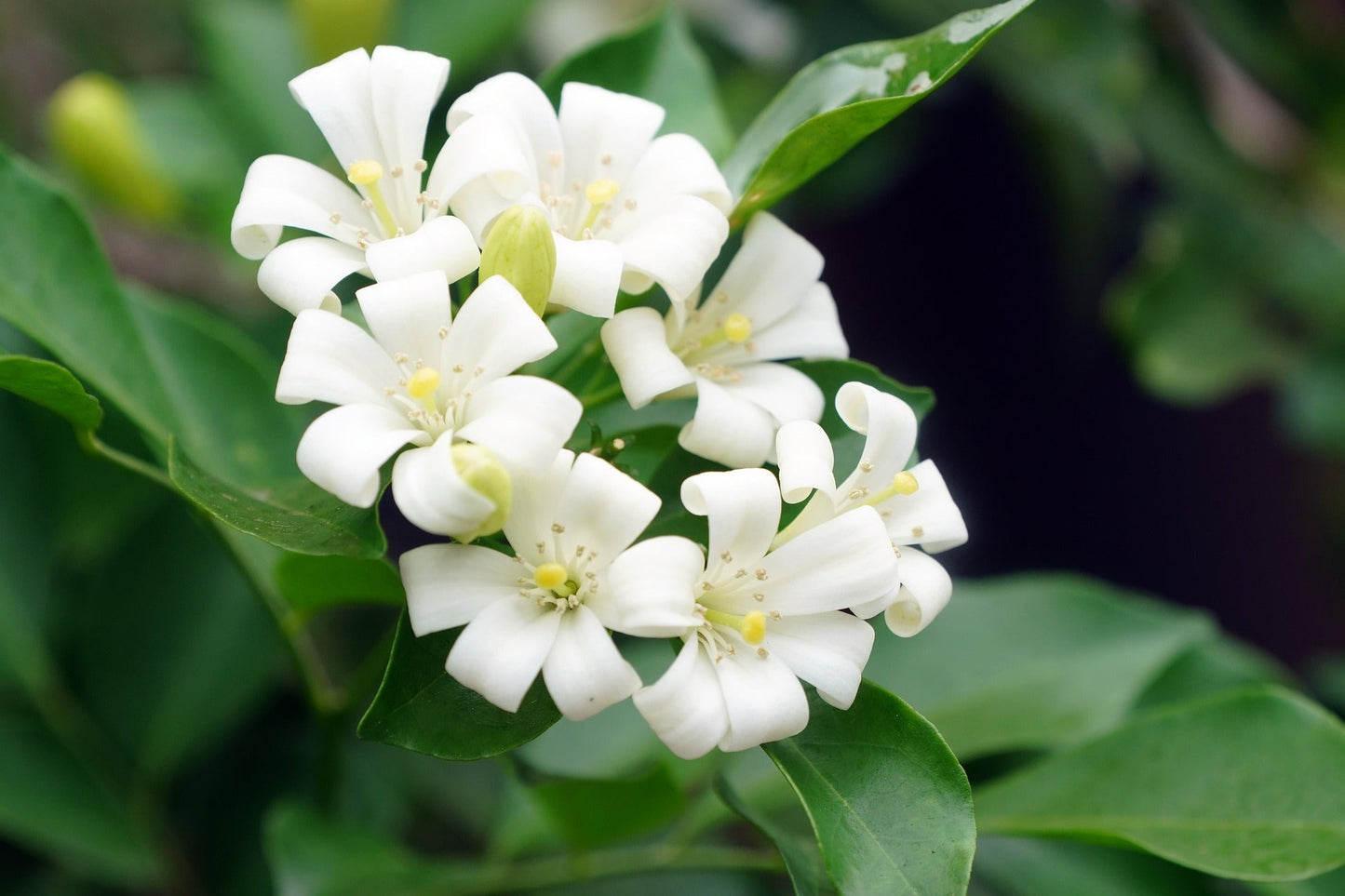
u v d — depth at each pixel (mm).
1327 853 421
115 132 506
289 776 489
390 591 417
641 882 490
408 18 519
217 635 486
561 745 474
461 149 401
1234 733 438
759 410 405
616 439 407
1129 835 432
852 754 397
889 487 404
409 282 395
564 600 393
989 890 487
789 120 428
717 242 405
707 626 397
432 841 521
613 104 421
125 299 439
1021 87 545
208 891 481
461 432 389
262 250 408
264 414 455
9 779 469
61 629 490
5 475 480
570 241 401
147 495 485
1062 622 483
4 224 430
